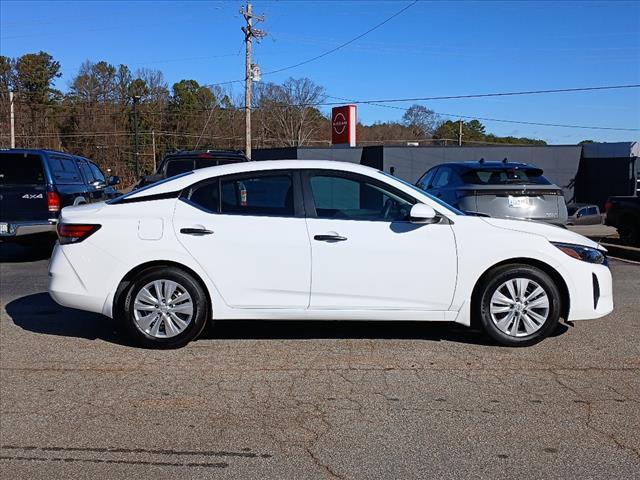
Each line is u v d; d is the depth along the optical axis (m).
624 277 9.54
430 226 5.71
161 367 5.32
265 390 4.83
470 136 94.25
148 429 4.20
